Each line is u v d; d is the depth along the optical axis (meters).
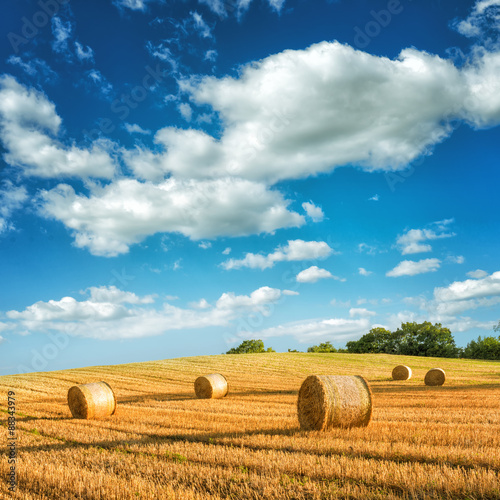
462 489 6.36
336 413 11.43
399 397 21.05
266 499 6.45
